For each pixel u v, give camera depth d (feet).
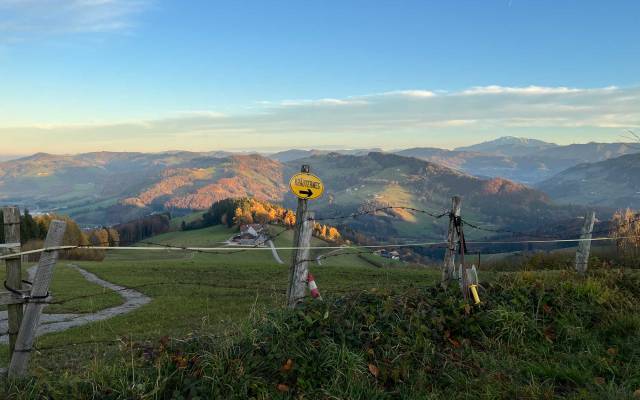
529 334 25.00
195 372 19.17
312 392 18.49
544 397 18.49
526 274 33.53
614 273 34.94
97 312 74.13
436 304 26.55
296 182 24.91
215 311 69.31
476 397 18.75
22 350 19.75
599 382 19.70
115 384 18.79
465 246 28.55
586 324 26.17
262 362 20.01
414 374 20.51
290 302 25.18
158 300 84.89
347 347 21.36
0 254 19.44
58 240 20.11
